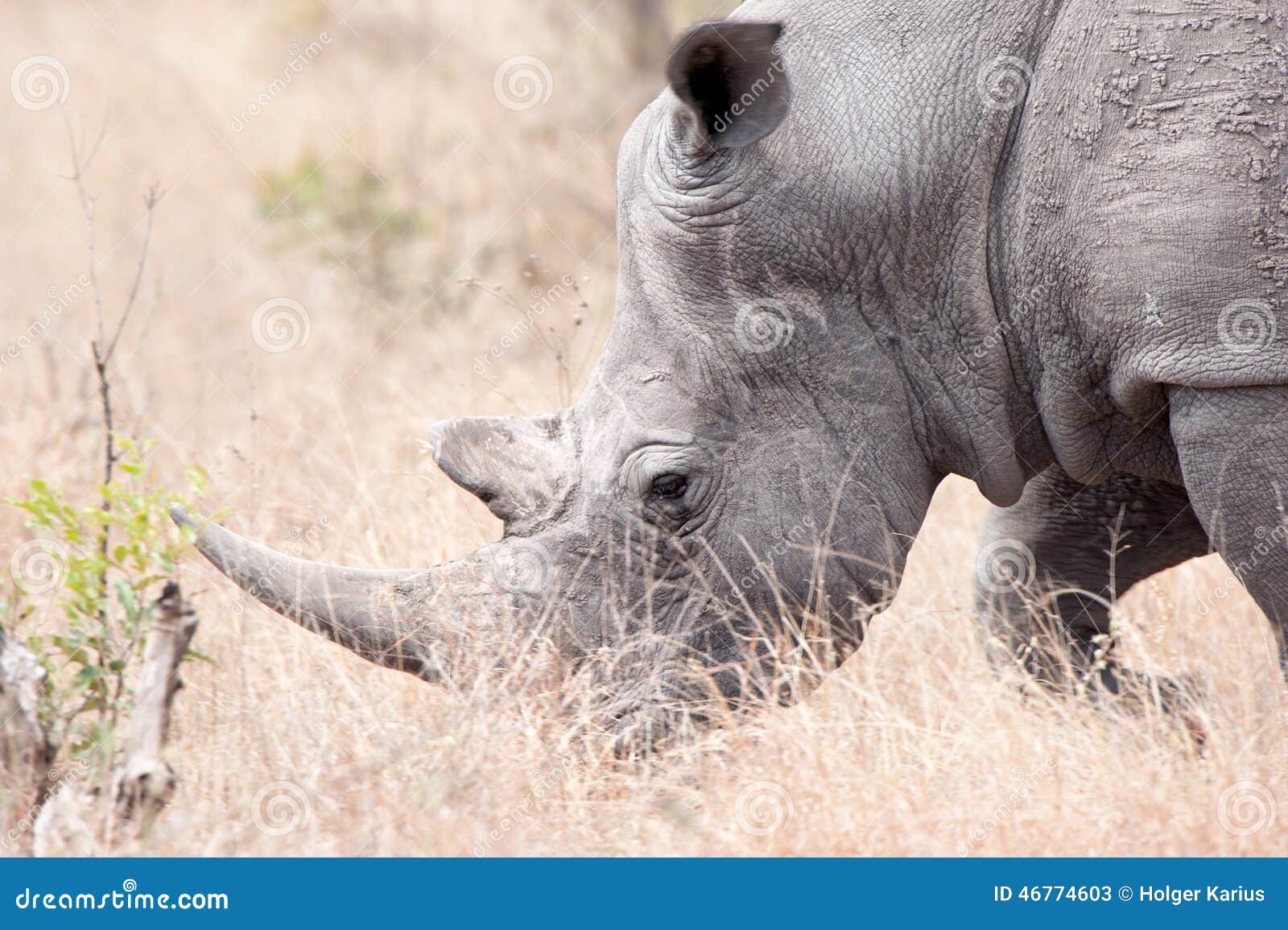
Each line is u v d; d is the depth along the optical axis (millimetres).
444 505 24234
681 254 17359
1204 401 16797
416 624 17156
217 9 65125
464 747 16719
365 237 42312
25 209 47719
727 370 17359
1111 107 16781
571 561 17250
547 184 44969
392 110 50625
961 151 17438
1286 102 16328
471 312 37969
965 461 18281
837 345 17547
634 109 47438
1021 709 18375
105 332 37125
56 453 28203
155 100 55219
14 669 16406
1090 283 17016
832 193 17266
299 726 17750
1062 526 20906
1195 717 18016
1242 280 16391
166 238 44750
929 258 17641
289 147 49938
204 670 19438
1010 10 17484
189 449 28094
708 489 17359
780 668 17547
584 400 17703
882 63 17484
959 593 23234
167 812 16531
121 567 17922
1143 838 15844
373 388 33125
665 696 17328
